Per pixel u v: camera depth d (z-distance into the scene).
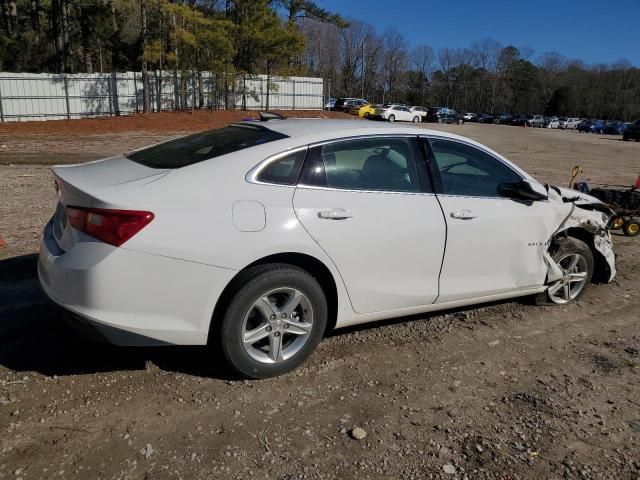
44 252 3.28
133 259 2.89
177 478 2.52
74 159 14.58
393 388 3.38
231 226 3.07
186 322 3.07
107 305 2.91
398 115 48.00
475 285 4.08
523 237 4.23
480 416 3.12
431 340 4.07
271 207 3.20
